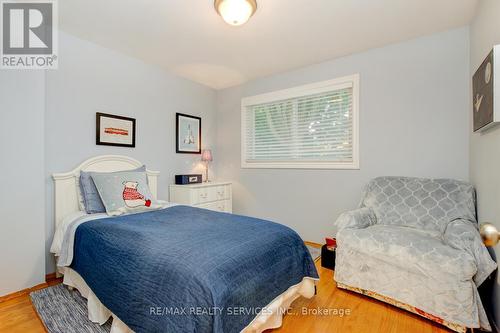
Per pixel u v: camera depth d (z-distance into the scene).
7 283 1.83
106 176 2.26
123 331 1.28
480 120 1.66
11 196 1.86
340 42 2.50
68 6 1.91
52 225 2.18
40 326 1.54
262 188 3.54
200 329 0.96
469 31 2.15
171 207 2.41
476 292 1.44
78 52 2.38
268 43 2.51
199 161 3.71
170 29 2.25
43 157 2.03
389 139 2.55
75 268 1.74
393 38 2.41
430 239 1.69
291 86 3.24
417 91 2.40
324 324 1.56
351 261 1.91
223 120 3.96
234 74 3.38
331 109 2.97
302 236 3.17
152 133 3.05
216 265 1.13
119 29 2.24
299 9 1.95
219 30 2.27
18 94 1.89
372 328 1.52
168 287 1.07
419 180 2.22
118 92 2.70
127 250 1.35
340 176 2.88
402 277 1.67
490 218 1.58
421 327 1.53
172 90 3.31
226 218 1.95
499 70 1.10
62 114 2.26
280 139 3.39
